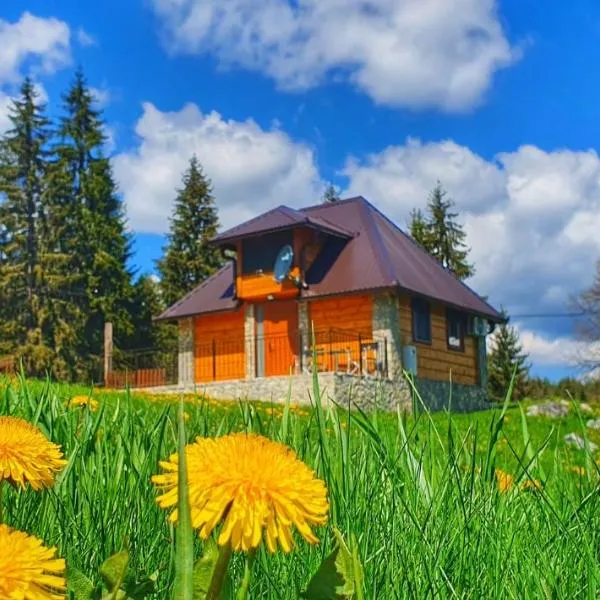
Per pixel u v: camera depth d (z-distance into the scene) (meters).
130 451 2.84
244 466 1.25
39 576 1.08
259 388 25.84
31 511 2.46
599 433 13.82
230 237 27.50
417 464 2.55
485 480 2.56
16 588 1.05
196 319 29.77
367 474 2.64
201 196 60.09
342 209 29.84
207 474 1.26
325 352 26.11
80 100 54.38
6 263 50.16
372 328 25.55
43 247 50.31
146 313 53.84
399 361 25.58
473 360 29.83
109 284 51.72
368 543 2.27
